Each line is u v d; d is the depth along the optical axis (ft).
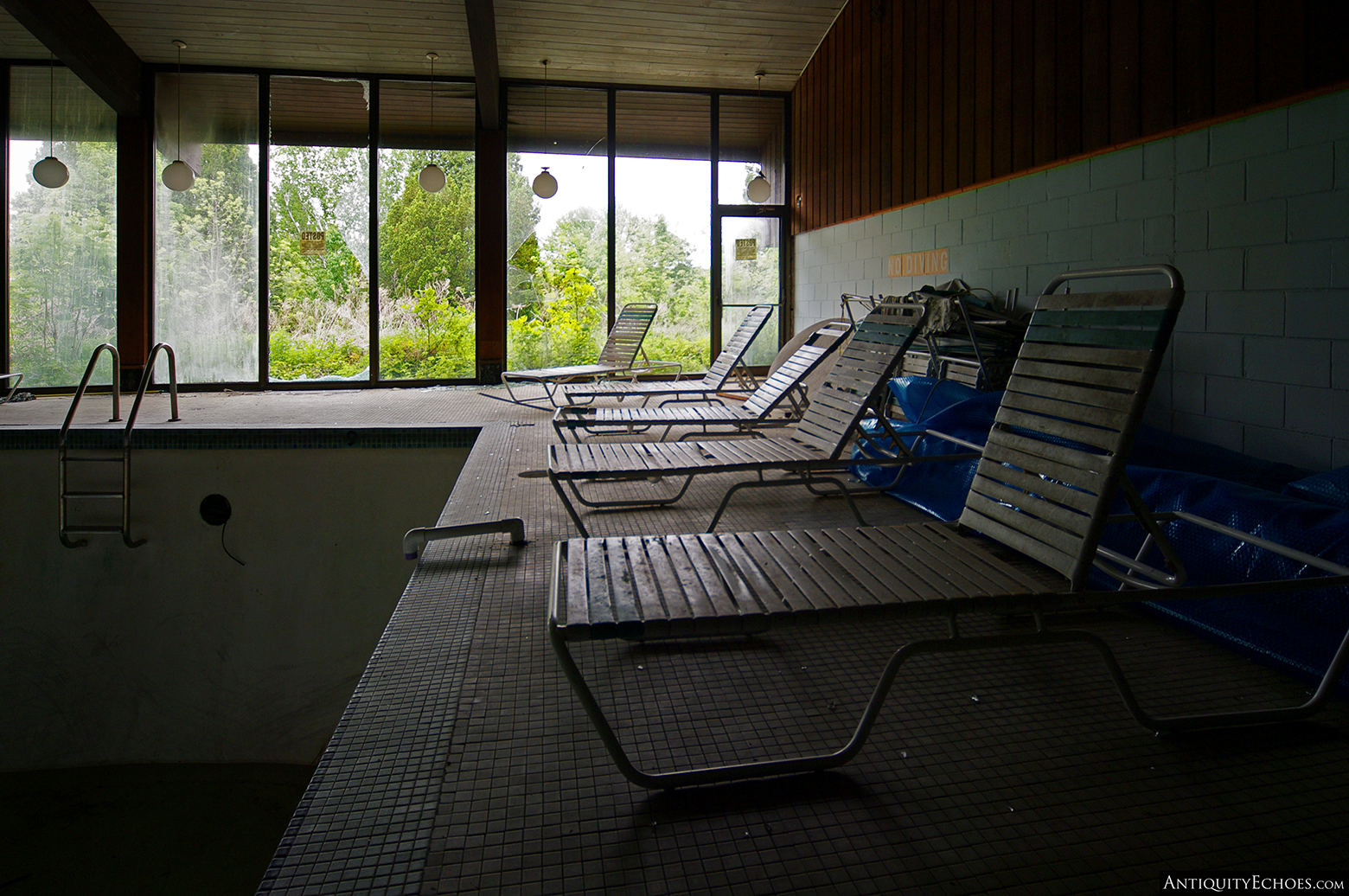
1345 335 11.68
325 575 17.84
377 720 5.68
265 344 30.48
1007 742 5.54
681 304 33.68
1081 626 7.77
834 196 29.35
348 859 4.22
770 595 5.33
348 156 30.83
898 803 4.83
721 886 4.09
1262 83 12.62
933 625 7.72
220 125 29.99
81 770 17.72
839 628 7.61
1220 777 5.13
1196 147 14.03
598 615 4.96
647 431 19.65
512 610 7.80
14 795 16.63
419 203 31.45
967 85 20.81
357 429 17.70
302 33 27.76
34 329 29.01
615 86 32.48
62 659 17.74
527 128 32.07
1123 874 4.20
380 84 30.78
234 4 26.14
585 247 32.83
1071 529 5.83
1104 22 15.99
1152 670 6.74
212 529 17.63
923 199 23.13
